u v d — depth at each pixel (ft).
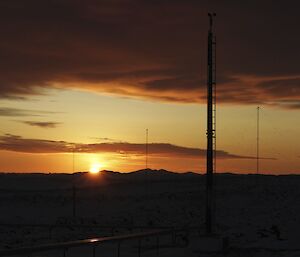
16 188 416.05
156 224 202.90
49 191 351.67
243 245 110.93
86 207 268.21
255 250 105.29
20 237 153.69
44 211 260.42
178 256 99.55
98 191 338.34
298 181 322.75
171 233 115.75
